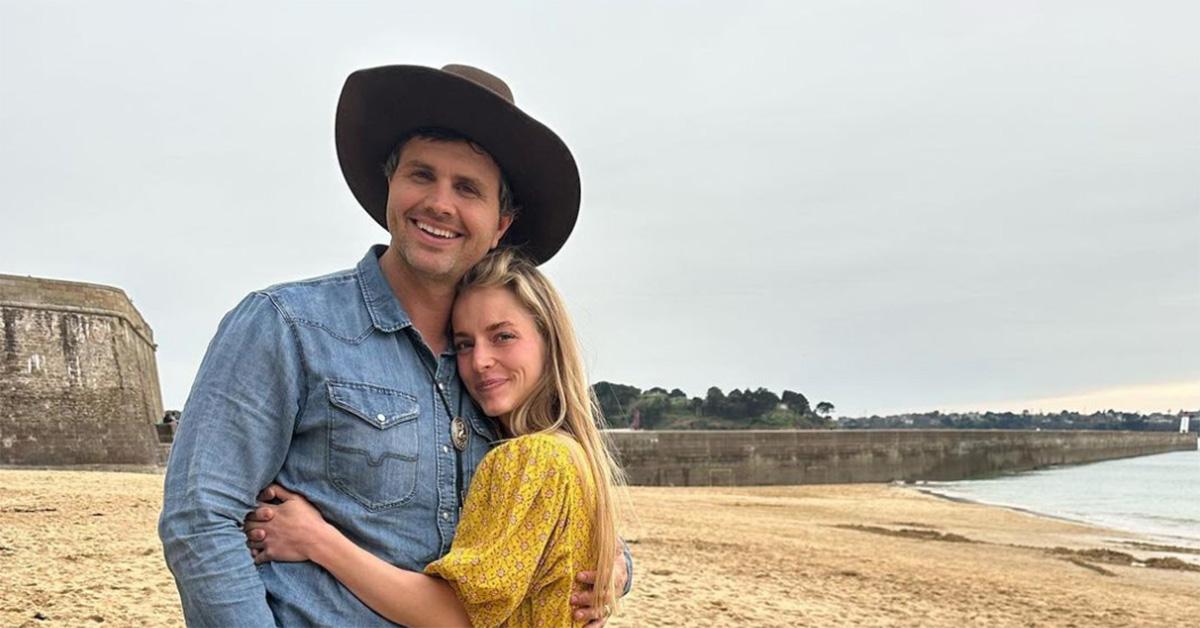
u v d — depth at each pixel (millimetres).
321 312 2141
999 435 65125
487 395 2342
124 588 7215
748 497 35344
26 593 6730
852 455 50844
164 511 1934
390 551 2092
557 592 2191
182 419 2023
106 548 9219
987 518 28219
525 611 2184
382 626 2027
